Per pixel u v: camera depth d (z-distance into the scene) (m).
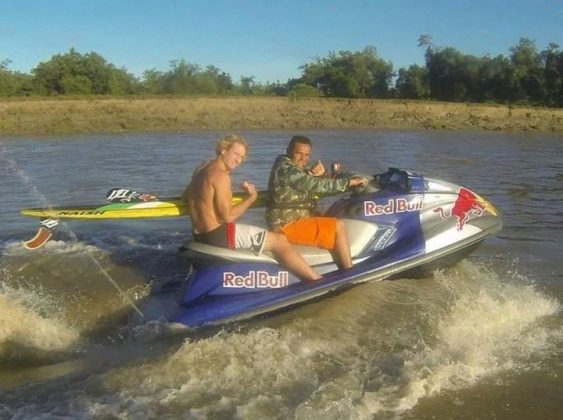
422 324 5.22
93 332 5.38
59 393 4.09
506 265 7.30
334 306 5.46
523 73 57.88
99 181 14.36
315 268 5.71
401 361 4.58
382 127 42.56
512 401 4.16
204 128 39.41
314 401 3.97
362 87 67.56
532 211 11.02
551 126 42.50
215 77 70.75
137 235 8.38
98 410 3.86
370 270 5.64
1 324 5.24
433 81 62.59
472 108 45.69
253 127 40.84
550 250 8.09
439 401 4.12
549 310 5.81
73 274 6.56
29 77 52.69
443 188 6.36
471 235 6.14
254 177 15.16
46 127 36.56
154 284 6.24
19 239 8.08
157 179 14.77
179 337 5.07
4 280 6.35
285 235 5.75
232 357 4.50
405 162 20.25
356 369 4.44
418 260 5.82
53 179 14.67
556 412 4.04
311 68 68.75
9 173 15.83
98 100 41.22
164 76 66.31
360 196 6.15
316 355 4.65
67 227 8.82
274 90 73.06
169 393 4.05
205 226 5.46
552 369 4.61
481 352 4.84
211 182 5.41
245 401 3.97
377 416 3.91
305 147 6.02
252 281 5.43
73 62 53.47
